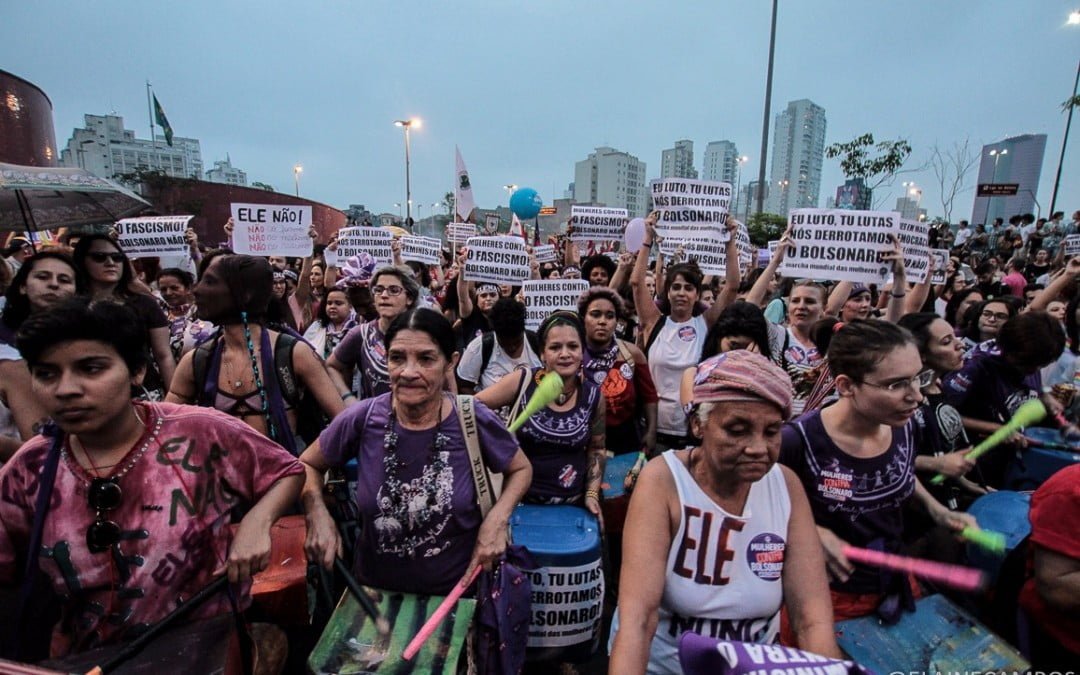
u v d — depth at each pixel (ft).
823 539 6.19
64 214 18.10
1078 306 16.11
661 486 5.07
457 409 6.94
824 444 6.36
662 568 4.89
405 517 6.62
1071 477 5.46
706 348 10.68
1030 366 9.98
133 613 4.80
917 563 5.61
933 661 5.61
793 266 13.25
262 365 8.34
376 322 12.32
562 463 9.30
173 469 4.92
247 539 5.06
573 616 8.07
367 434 6.87
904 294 12.18
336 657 5.71
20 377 8.58
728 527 4.91
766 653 3.76
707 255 16.94
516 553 7.25
